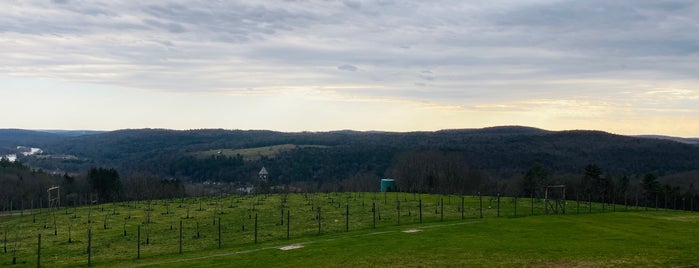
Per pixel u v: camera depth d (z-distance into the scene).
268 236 72.06
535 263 49.06
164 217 93.06
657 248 55.97
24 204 150.75
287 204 106.88
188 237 73.25
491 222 78.00
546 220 80.12
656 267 46.75
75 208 113.12
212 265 52.84
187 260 56.59
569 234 65.88
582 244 58.53
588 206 105.69
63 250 66.12
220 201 116.50
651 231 68.38
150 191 168.88
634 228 71.19
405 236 66.19
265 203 109.25
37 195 156.62
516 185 163.12
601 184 139.00
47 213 108.56
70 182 178.50
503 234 66.25
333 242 63.72
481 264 49.00
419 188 164.25
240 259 55.50
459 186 169.12
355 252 56.38
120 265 56.06
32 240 74.06
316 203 107.56
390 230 72.62
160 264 55.03
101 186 167.25
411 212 92.31
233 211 98.12
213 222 85.75
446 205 101.81
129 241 71.56
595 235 65.00
